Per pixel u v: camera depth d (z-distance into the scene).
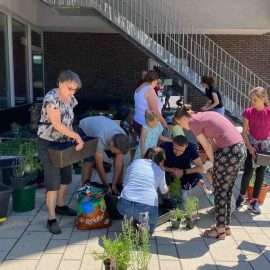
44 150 3.96
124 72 13.28
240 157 3.73
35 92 11.90
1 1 8.11
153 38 10.13
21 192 4.47
